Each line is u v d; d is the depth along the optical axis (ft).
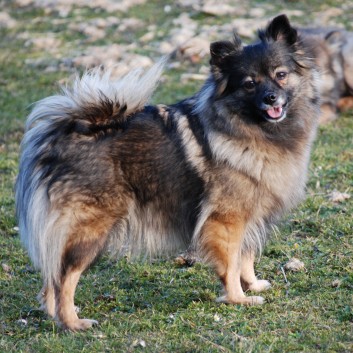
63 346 31.42
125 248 36.58
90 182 33.96
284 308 34.22
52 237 34.19
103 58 87.40
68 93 35.32
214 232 34.91
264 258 41.16
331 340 30.25
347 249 40.78
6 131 68.85
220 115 34.63
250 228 35.73
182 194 35.14
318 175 52.90
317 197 48.55
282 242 42.75
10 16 114.11
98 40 97.96
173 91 75.92
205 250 35.27
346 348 29.60
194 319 33.63
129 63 83.76
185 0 109.91
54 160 34.58
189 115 35.42
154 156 34.71
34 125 37.01
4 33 106.22
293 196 36.63
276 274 39.09
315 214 45.93
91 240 34.19
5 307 37.14
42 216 34.37
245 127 34.58
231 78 34.94
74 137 34.63
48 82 83.66
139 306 36.55
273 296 36.06
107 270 41.24
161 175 34.83
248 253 36.91
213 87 35.27
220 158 34.24
